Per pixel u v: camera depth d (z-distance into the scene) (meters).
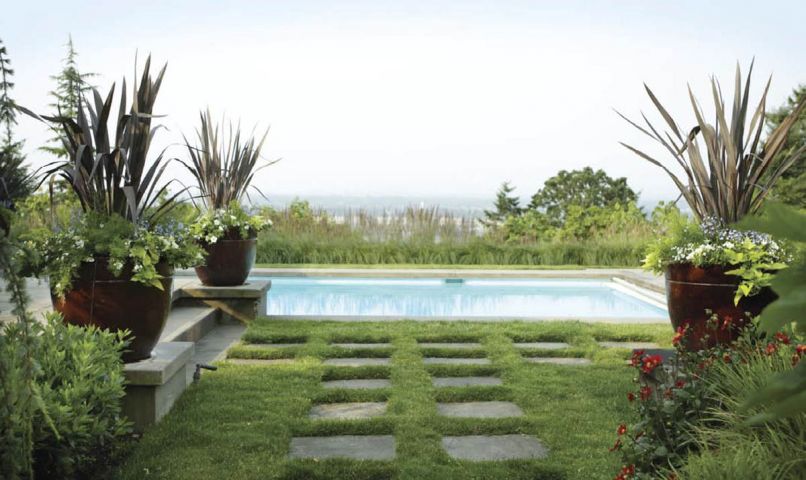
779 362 2.94
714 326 3.90
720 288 4.62
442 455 3.22
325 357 5.29
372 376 4.75
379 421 3.67
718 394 2.96
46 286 7.24
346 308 9.02
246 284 7.29
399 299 9.67
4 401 1.97
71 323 3.75
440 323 6.54
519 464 3.11
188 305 6.98
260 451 3.28
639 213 13.90
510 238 13.80
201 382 4.46
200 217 7.01
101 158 3.71
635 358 3.37
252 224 7.20
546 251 12.54
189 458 3.17
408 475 2.97
